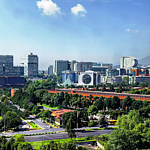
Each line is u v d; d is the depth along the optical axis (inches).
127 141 6412.4
